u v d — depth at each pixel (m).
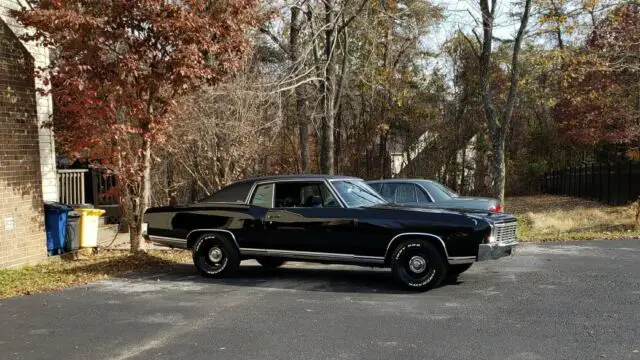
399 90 29.42
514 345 5.64
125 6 10.16
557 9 21.97
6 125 10.19
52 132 12.66
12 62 10.38
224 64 11.33
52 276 9.61
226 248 9.58
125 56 10.13
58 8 9.98
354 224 8.74
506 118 21.97
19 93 10.51
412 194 12.79
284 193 9.44
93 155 11.22
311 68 19.98
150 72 10.76
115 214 17.73
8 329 6.51
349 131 32.56
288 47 23.89
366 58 26.38
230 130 15.45
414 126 32.59
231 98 15.73
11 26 11.35
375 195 9.78
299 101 24.17
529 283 8.64
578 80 24.84
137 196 11.82
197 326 6.53
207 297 8.09
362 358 5.35
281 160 26.19
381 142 32.59
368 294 8.17
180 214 10.00
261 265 10.93
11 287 8.72
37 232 10.88
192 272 10.27
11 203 10.27
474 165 34.97
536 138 42.41
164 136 11.80
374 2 23.30
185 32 10.43
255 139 16.80
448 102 33.44
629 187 23.05
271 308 7.37
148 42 10.54
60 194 15.98
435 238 8.28
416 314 6.93
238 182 9.89
